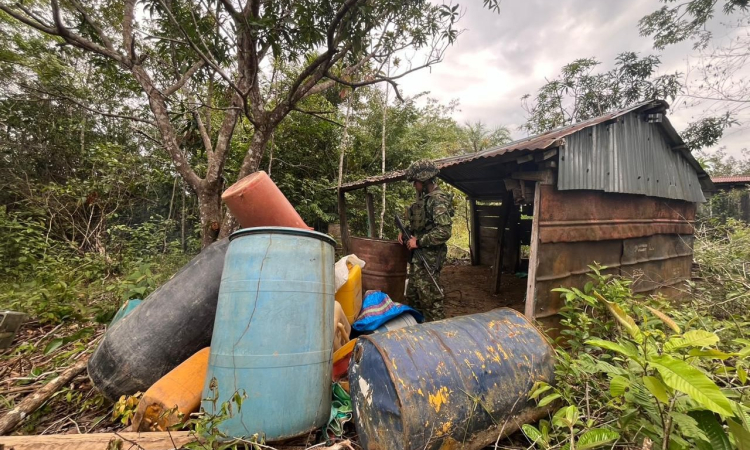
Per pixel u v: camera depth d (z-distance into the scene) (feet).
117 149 23.67
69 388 7.82
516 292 18.07
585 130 12.32
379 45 11.71
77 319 11.43
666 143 16.81
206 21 12.54
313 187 27.45
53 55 26.20
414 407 5.11
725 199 34.14
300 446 5.92
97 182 22.63
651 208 16.01
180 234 29.86
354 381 6.09
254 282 5.92
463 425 5.41
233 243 6.48
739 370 5.07
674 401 4.50
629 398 5.11
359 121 33.06
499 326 6.82
